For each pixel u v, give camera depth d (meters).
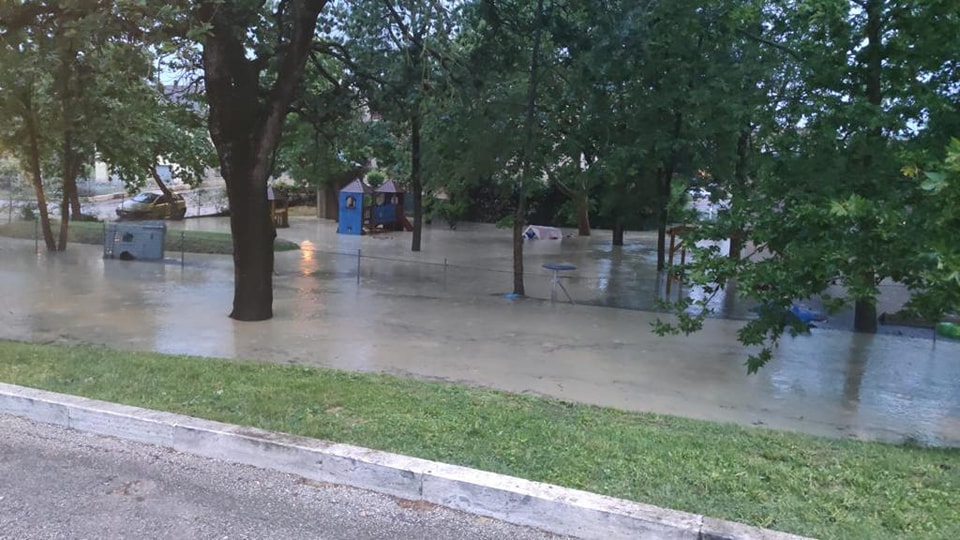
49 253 17.72
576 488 3.96
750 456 4.66
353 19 13.79
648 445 4.80
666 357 8.90
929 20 7.39
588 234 29.30
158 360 7.02
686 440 5.00
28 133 18.17
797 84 11.91
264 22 10.20
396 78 13.78
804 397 7.38
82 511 3.93
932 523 3.64
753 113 9.44
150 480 4.34
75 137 18.80
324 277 15.41
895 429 6.42
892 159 7.16
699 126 13.56
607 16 12.24
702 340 9.98
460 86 12.94
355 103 14.98
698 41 12.42
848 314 12.55
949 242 4.93
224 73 9.77
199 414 5.11
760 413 6.75
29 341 8.60
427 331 10.06
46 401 5.32
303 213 37.81
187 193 39.47
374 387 6.22
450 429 4.97
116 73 9.71
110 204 41.06
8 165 28.59
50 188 26.70
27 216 24.48
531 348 9.17
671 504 3.80
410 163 23.53
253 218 10.27
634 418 5.79
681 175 15.97
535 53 12.78
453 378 7.55
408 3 12.23
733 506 3.79
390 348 8.92
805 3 8.54
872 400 7.35
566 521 3.74
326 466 4.36
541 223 34.34
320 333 9.68
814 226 6.53
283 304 11.88
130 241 16.84
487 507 3.93
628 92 13.52
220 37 9.47
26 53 10.20
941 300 5.61
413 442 4.65
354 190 26.72
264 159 10.21
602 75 12.77
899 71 7.93
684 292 14.51
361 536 3.70
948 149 4.53
